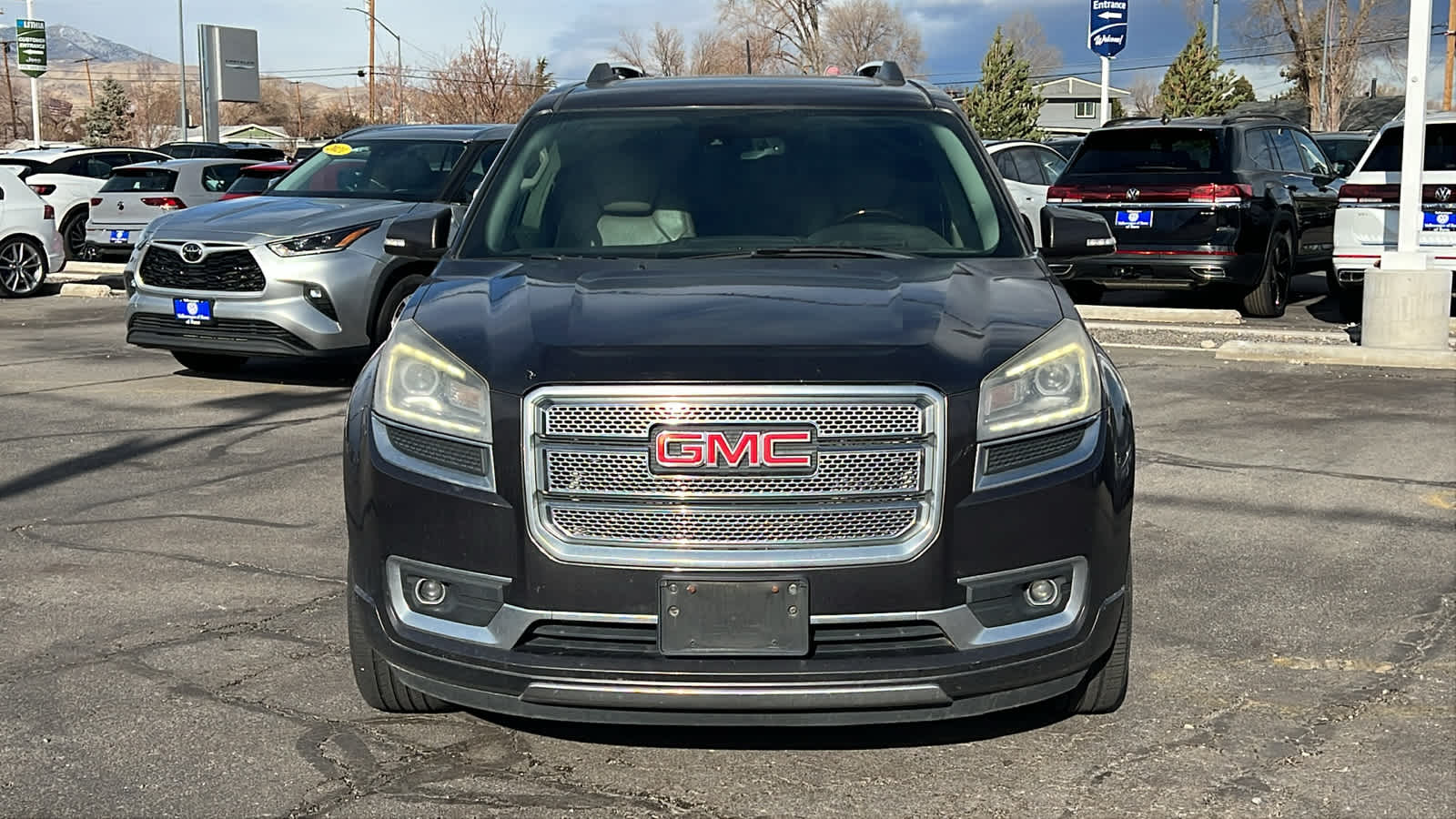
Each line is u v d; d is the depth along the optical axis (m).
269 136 88.06
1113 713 4.10
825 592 3.35
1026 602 3.51
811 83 5.37
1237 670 4.45
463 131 10.80
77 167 21.39
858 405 3.34
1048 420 3.52
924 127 5.04
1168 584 5.30
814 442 3.33
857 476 3.35
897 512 3.38
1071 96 95.19
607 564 3.35
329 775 3.68
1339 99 58.88
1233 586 5.28
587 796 3.57
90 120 90.25
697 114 5.08
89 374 10.37
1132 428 3.90
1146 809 3.49
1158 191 12.12
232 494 6.74
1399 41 59.53
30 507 6.51
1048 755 3.82
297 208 9.58
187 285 9.22
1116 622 3.66
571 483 3.38
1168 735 3.95
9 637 4.74
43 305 15.80
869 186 4.77
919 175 4.82
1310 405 8.73
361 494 3.67
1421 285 10.20
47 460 7.46
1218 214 11.93
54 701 4.18
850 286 3.95
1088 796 3.57
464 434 3.47
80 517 6.32
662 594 3.35
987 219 4.69
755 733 3.97
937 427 3.37
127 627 4.85
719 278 4.06
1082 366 3.66
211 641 4.71
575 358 3.43
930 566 3.37
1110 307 13.52
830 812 3.49
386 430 3.66
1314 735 3.94
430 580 3.55
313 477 7.09
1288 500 6.49
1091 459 3.56
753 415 3.33
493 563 3.42
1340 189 11.64
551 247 4.61
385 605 3.62
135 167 18.78
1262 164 12.66
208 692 4.26
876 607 3.37
